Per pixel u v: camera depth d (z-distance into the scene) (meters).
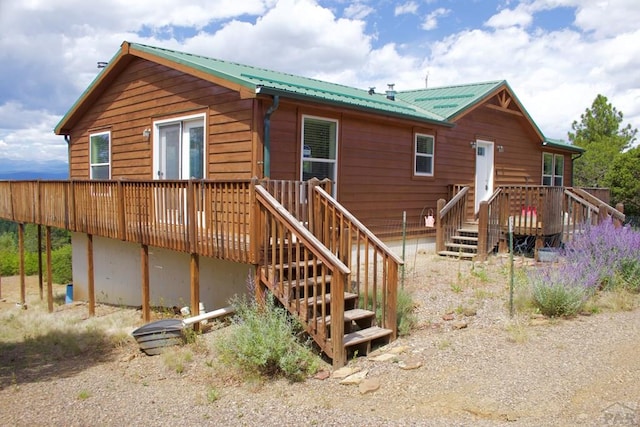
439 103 12.95
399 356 5.30
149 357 6.46
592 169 23.86
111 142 11.62
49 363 6.64
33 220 12.00
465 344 5.47
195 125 9.31
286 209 6.38
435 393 4.36
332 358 5.26
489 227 10.56
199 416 4.34
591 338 5.46
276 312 5.52
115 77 11.35
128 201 8.48
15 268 22.86
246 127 8.10
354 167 9.73
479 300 7.16
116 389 5.31
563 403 3.98
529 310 6.54
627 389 4.15
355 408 4.23
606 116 29.17
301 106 8.64
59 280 19.69
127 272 11.23
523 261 9.70
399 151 10.80
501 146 14.22
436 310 6.83
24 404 5.04
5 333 8.77
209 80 8.27
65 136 13.36
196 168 9.31
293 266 6.47
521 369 4.69
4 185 13.48
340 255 6.54
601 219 10.76
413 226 11.30
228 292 8.40
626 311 6.59
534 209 10.47
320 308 6.12
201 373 5.50
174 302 9.78
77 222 10.12
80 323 9.37
